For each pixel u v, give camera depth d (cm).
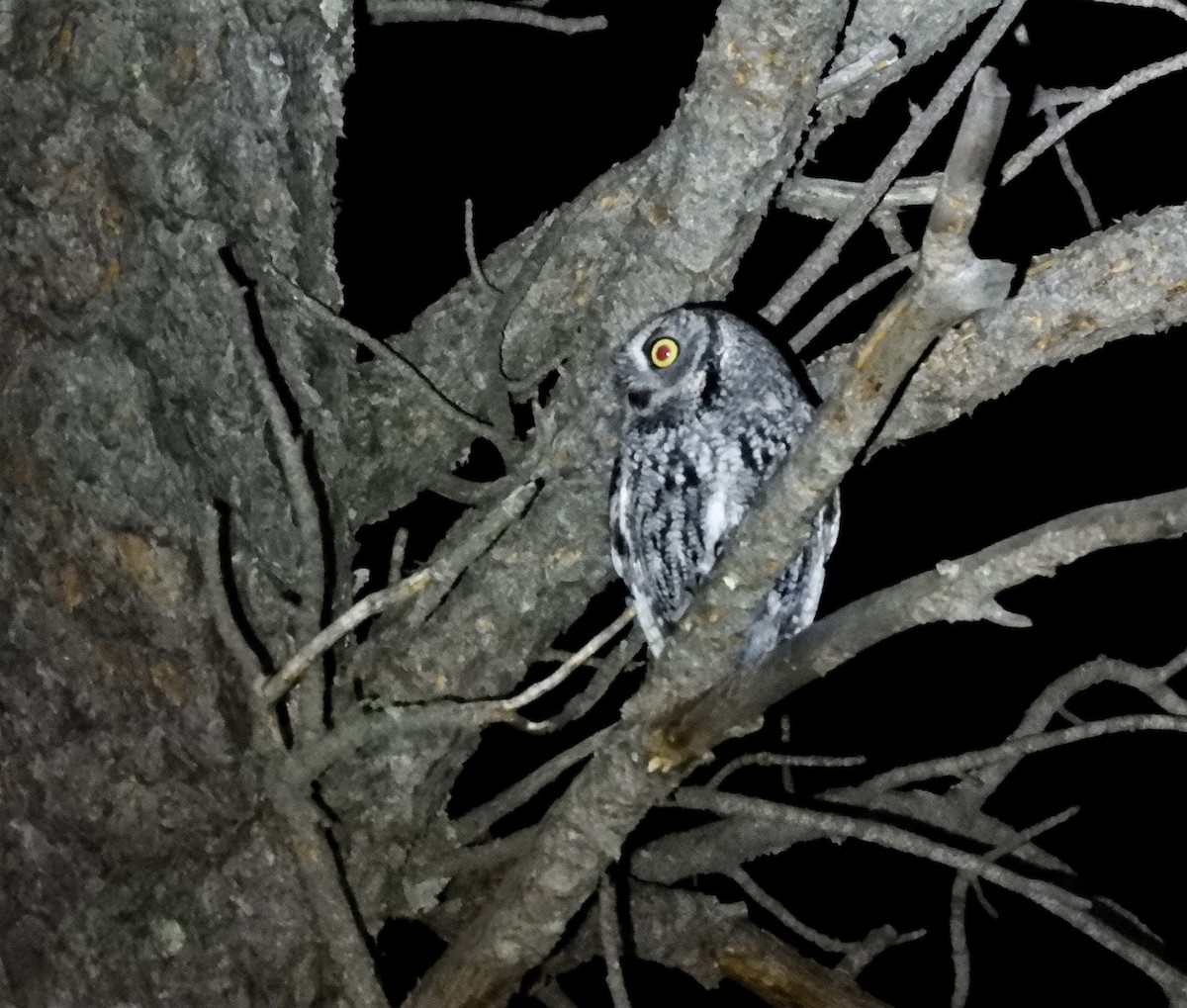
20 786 306
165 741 304
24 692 304
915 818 406
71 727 305
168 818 307
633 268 332
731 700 260
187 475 300
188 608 300
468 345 348
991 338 305
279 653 310
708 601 259
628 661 369
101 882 306
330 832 327
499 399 332
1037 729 404
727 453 389
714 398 385
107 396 296
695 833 408
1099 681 402
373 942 348
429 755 342
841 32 313
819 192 347
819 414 228
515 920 315
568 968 393
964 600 217
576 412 340
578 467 340
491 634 342
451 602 343
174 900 308
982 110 175
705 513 399
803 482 233
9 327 295
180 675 302
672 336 379
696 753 276
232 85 292
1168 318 295
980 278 192
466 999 326
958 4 325
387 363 343
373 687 342
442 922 378
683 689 270
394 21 325
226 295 282
